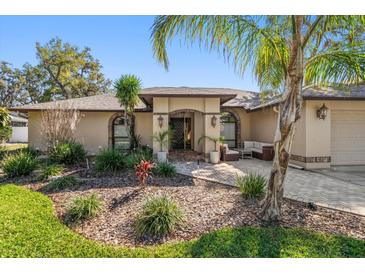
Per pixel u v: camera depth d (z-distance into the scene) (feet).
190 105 44.52
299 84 15.03
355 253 12.42
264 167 39.50
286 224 16.15
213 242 13.51
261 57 18.72
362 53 15.85
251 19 15.79
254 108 52.60
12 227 15.29
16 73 126.62
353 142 40.50
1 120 45.03
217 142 44.29
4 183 28.17
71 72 116.98
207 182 28.30
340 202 21.21
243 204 19.56
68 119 44.27
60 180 26.25
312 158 38.37
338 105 39.65
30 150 49.65
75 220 17.60
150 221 15.72
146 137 58.44
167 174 30.04
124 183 26.32
